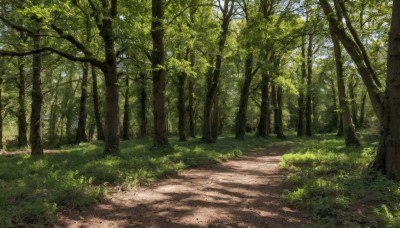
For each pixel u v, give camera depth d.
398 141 8.35
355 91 41.81
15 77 26.20
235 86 36.25
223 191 8.42
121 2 14.20
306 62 31.25
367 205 6.40
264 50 19.84
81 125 32.62
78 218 5.98
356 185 7.74
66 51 15.16
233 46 23.86
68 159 13.22
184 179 10.10
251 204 7.11
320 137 34.09
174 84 29.20
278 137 32.38
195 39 18.83
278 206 6.92
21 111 26.86
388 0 12.55
